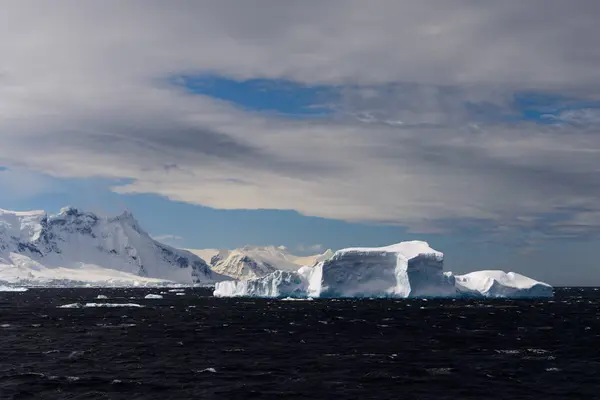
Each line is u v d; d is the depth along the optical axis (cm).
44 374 6128
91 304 19362
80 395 5266
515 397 5266
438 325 11438
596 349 7994
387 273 18250
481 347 8200
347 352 7688
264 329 10631
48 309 17062
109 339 9088
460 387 5612
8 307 18088
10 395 5266
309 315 14125
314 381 5828
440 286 18325
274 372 6259
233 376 6047
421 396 5281
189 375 6091
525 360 7062
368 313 14738
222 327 11038
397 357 7269
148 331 10294
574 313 15000
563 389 5556
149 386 5588
